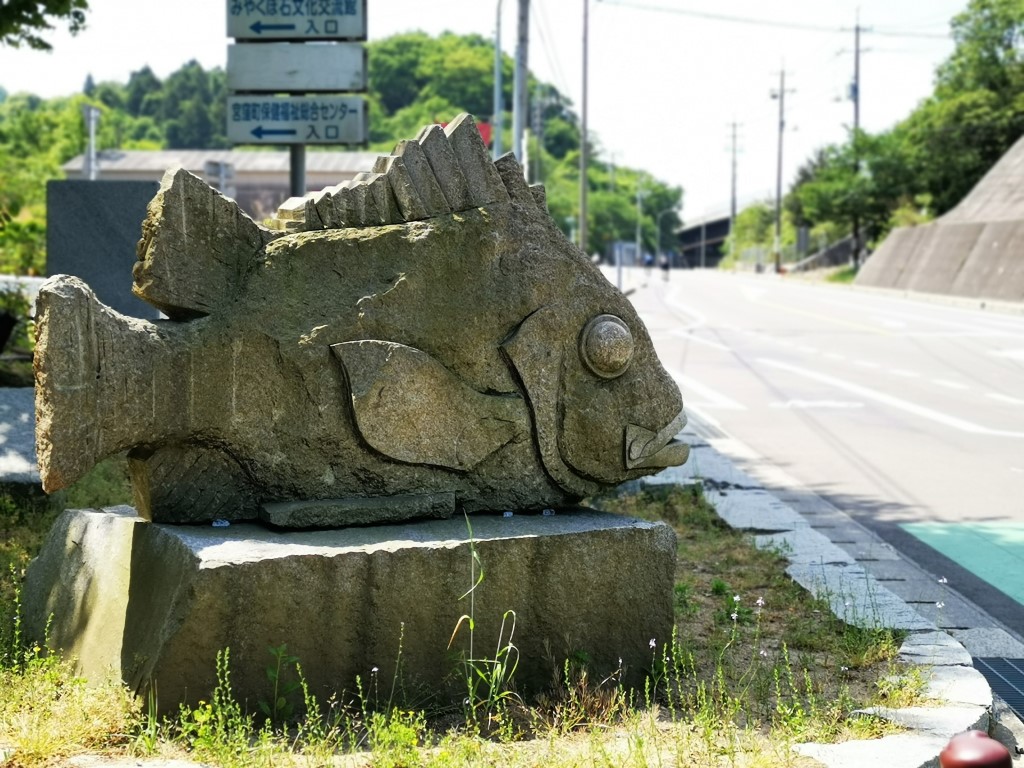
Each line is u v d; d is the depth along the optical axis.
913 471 11.05
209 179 16.62
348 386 4.84
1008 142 52.09
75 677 4.64
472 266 5.06
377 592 4.56
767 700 4.99
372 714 4.52
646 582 5.04
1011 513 9.39
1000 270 36.62
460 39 86.25
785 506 9.07
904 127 56.59
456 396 5.02
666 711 4.85
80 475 4.33
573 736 4.46
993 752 3.14
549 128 104.56
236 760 3.93
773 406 15.09
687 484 9.52
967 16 52.97
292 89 13.21
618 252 44.59
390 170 5.05
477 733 4.35
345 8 13.10
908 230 47.78
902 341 23.45
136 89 98.50
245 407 4.76
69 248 12.78
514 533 4.85
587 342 5.18
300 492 4.89
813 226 74.25
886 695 4.97
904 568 7.62
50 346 4.22
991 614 6.85
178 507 4.80
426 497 5.01
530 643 4.84
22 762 3.92
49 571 5.44
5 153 45.41
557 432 5.20
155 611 4.46
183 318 4.76
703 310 34.66
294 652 4.44
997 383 17.12
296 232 4.95
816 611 6.32
